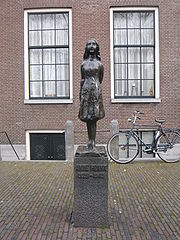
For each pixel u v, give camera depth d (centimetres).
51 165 675
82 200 323
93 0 870
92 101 320
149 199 419
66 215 357
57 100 878
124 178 545
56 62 917
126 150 752
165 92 878
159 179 537
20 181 525
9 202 406
